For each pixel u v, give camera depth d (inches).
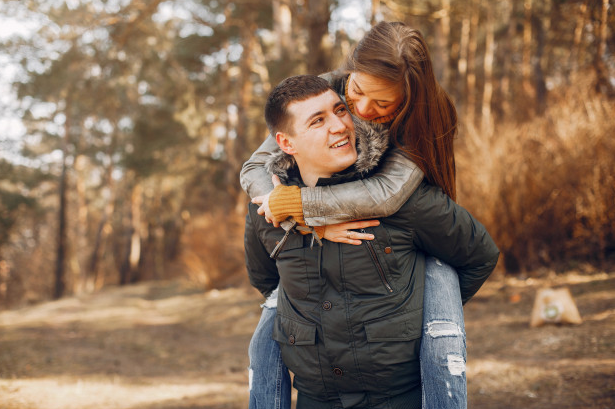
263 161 80.0
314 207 66.7
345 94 71.7
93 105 596.7
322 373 69.9
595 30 337.1
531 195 323.0
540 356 192.7
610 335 197.2
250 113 721.6
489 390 167.0
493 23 745.6
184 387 217.3
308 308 70.0
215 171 1014.4
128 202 1363.2
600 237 302.7
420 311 68.9
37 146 1154.7
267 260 81.4
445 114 68.2
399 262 67.9
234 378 234.5
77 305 562.3
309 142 69.0
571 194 314.8
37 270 1473.9
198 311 456.8
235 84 948.0
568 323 219.5
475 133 340.2
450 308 69.2
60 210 1100.5
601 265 298.4
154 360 276.8
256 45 847.7
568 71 382.6
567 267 308.0
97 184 1561.3
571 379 162.2
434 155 67.8
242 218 546.0
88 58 506.9
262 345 79.3
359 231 67.7
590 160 309.7
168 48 760.3
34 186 1030.4
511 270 329.7
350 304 67.6
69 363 255.8
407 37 65.4
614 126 306.0
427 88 66.0
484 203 329.1
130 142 940.6
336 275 67.7
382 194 65.6
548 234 319.6
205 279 586.9
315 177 72.9
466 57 840.9
